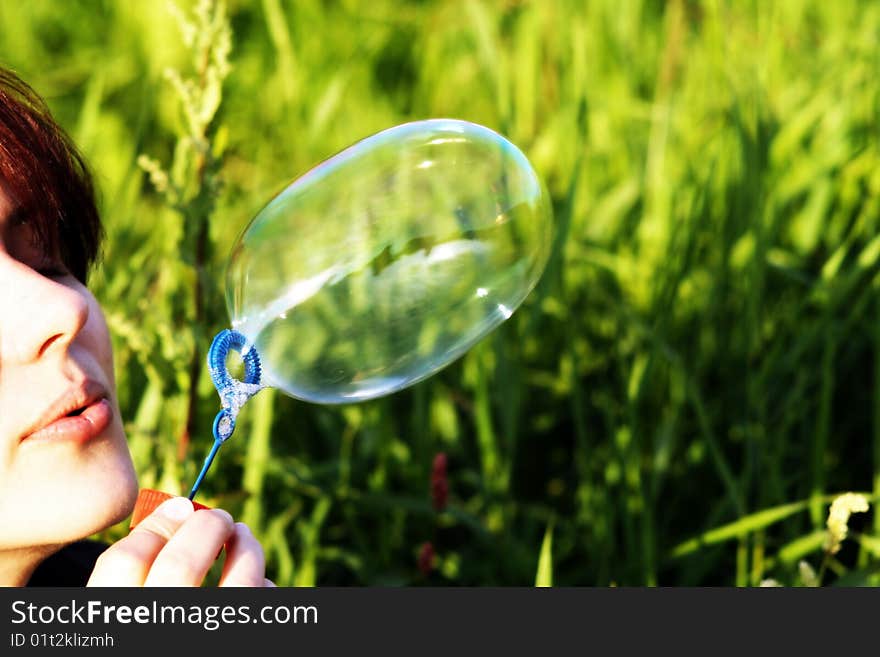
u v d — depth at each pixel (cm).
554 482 196
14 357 144
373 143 152
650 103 271
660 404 191
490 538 182
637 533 182
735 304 204
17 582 148
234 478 182
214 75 165
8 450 144
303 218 149
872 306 199
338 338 149
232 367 149
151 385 175
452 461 203
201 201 165
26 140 148
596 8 262
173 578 143
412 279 150
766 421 190
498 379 187
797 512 179
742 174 197
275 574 180
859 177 220
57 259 151
